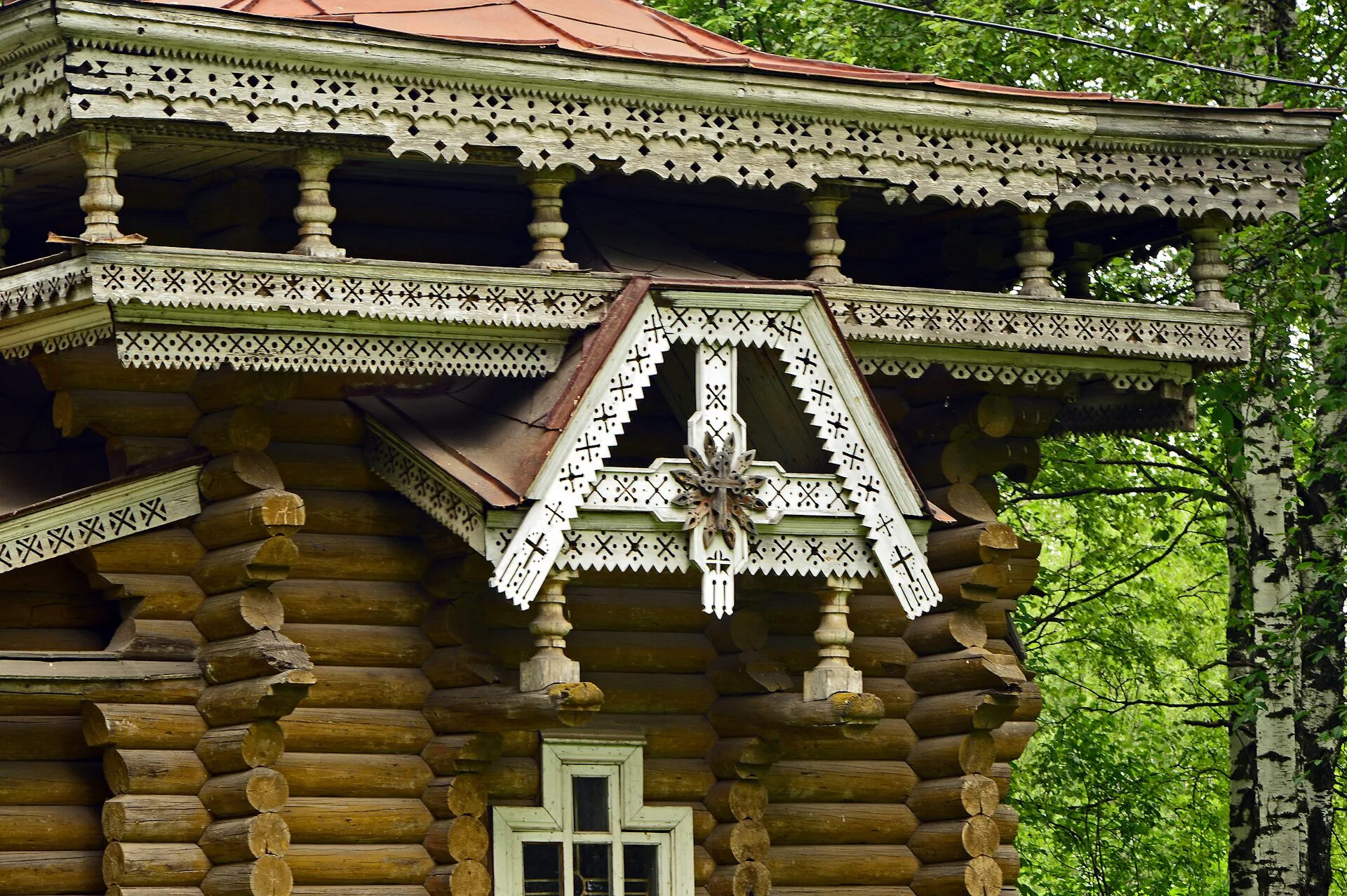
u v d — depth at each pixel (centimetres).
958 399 2298
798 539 2012
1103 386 2455
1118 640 4038
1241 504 3500
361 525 2083
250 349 1905
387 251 2197
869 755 2286
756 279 2045
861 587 2072
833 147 2095
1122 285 3656
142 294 1847
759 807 2195
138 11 1841
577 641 2172
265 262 1894
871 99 2103
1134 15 3469
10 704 1934
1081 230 2416
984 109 2145
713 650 2228
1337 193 3466
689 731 2200
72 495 1958
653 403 2255
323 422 2080
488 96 1973
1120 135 2206
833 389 2016
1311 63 3412
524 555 1903
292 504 1972
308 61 1906
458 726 2055
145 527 1994
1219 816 4209
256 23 1883
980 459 2308
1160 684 4031
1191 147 2239
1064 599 4072
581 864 2139
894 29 3697
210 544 2014
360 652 2062
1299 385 3338
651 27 2292
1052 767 3981
